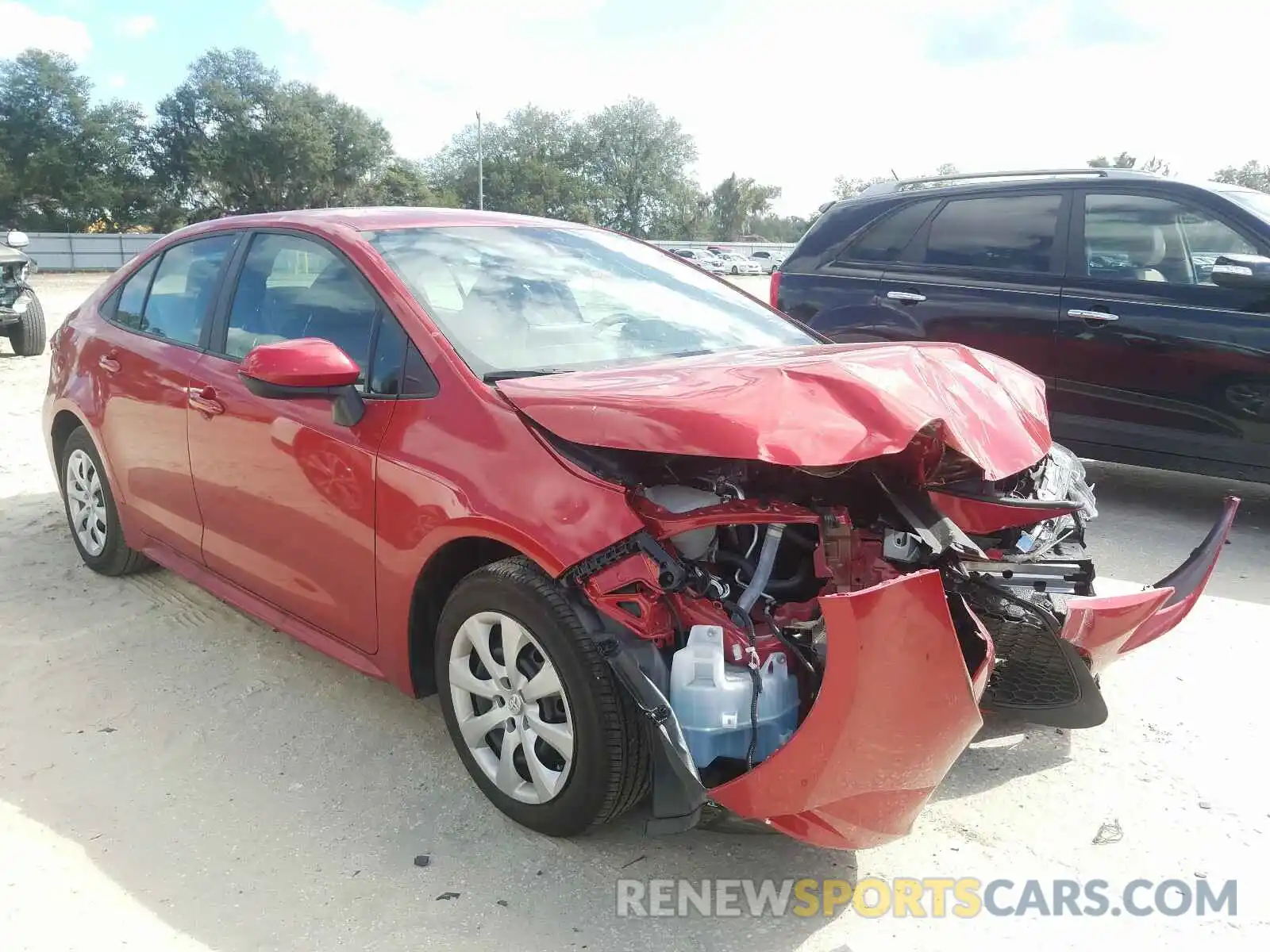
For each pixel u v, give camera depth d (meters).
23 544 5.02
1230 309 5.12
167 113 66.94
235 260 3.74
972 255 6.05
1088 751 3.18
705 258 53.38
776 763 2.20
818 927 2.38
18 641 3.89
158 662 3.74
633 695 2.31
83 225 64.56
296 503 3.17
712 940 2.33
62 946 2.28
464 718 2.79
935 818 2.83
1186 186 5.38
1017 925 2.40
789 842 2.71
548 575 2.47
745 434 2.27
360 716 3.36
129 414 4.01
